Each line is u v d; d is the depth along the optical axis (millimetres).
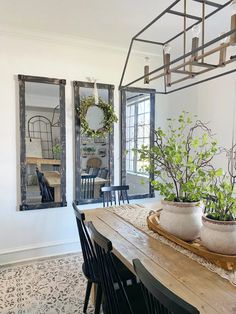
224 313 885
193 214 1496
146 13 2379
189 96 3611
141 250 1445
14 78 2807
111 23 2596
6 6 2258
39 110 2922
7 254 2838
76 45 3061
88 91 3145
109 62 3242
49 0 2162
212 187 1375
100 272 1410
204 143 1547
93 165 3203
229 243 1230
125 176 3363
